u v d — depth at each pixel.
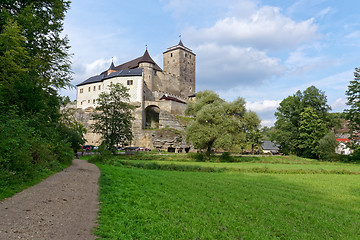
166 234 7.43
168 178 19.59
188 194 13.63
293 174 25.47
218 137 42.03
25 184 12.01
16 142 12.98
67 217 7.86
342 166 36.38
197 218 9.31
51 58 25.56
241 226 8.80
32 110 21.98
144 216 8.84
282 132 59.56
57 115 28.27
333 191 16.34
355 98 46.31
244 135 46.03
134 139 80.44
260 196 14.08
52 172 17.12
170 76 108.75
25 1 24.41
